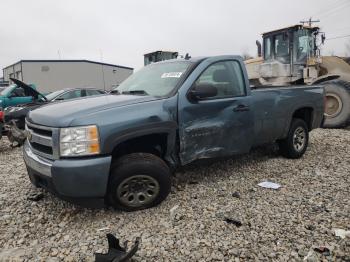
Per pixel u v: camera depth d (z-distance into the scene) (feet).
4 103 39.70
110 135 11.78
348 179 16.37
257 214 12.46
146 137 13.39
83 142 11.50
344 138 27.50
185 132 13.85
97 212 13.03
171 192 14.84
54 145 11.71
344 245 10.23
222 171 17.78
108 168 11.76
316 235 10.85
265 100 17.22
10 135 25.61
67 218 12.69
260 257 9.78
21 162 21.94
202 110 14.32
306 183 15.88
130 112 12.42
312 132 31.19
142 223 12.01
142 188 12.87
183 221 12.07
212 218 12.25
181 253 10.11
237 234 11.09
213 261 9.70
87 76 114.21
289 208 12.96
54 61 108.17
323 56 38.14
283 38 37.14
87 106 12.70
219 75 15.46
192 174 17.28
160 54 67.36
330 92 34.24
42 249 10.61
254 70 40.32
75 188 11.41
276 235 10.94
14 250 10.61
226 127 15.19
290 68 36.94
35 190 15.69
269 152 21.53
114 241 9.84
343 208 12.86
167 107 13.30
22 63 104.37
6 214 13.17
